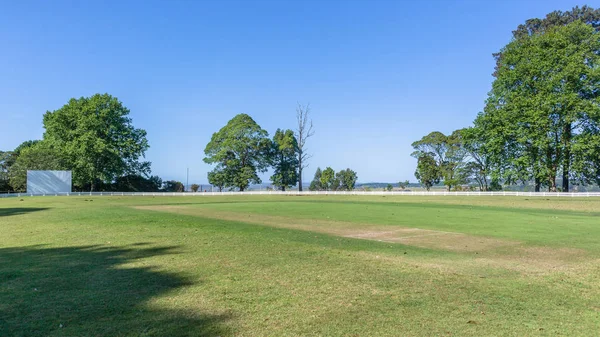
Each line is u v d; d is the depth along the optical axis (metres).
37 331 5.09
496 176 48.56
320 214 24.36
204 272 8.33
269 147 78.94
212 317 5.66
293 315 5.77
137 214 23.78
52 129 66.44
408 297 6.68
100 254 10.42
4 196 57.38
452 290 7.13
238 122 76.06
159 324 5.37
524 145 45.78
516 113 44.47
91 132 63.34
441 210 28.09
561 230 16.34
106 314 5.75
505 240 13.54
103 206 32.94
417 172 74.00
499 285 7.52
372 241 13.16
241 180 74.19
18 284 7.37
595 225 18.22
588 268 9.11
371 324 5.44
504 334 5.11
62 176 62.88
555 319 5.70
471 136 52.84
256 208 30.11
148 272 8.33
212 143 77.94
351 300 6.49
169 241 12.65
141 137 73.00
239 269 8.61
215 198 52.06
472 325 5.43
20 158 67.94
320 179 90.44
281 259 9.71
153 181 81.62
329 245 12.09
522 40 48.12
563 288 7.35
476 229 16.72
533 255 10.73
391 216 23.00
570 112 41.03
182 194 66.88
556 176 46.31
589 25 43.19
